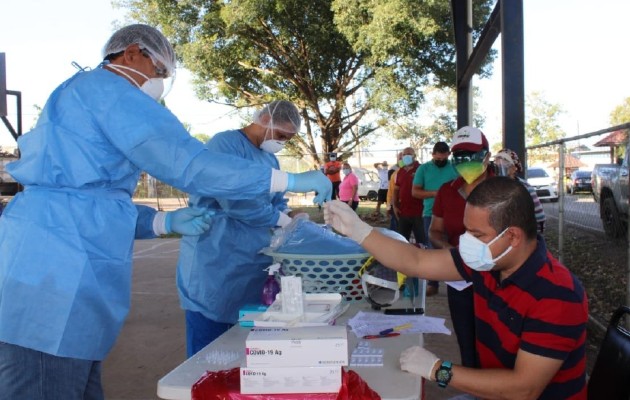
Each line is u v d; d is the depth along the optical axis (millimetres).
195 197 2812
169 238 12312
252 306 2293
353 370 1737
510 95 4238
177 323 5402
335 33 18703
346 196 13258
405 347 1934
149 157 1845
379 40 16031
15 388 1812
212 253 2791
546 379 1650
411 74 17781
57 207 1841
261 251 2777
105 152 1888
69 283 1799
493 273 1849
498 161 3652
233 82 20703
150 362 4336
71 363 1839
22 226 1834
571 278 1715
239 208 2729
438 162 6113
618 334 1870
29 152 1891
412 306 2414
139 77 2047
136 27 2070
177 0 18750
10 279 1799
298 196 21719
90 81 1903
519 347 1698
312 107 21250
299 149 22484
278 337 1533
